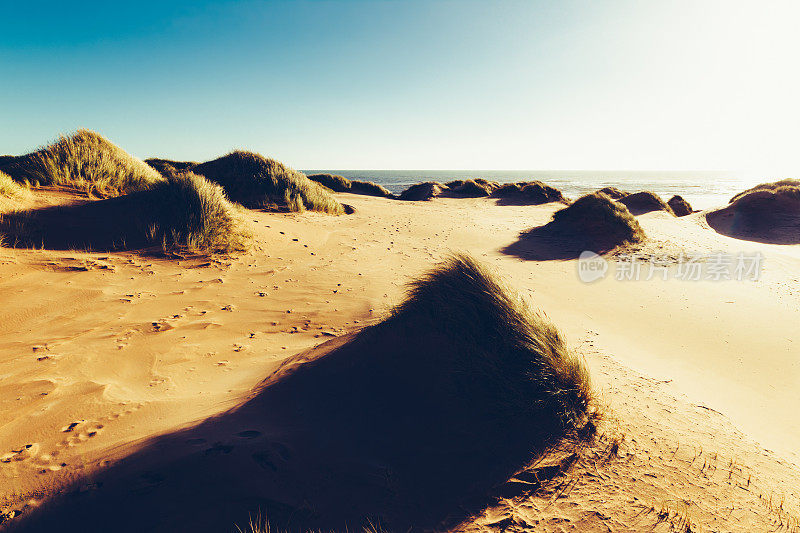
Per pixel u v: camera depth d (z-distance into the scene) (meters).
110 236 7.12
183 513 1.84
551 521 1.99
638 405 3.34
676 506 2.15
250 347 4.34
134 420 2.78
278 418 2.73
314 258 8.33
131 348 4.00
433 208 20.53
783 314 6.35
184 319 4.87
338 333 4.78
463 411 2.70
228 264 7.16
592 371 3.97
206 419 2.75
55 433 2.57
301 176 16.19
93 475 2.10
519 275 8.34
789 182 23.62
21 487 2.03
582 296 7.12
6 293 4.69
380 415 2.70
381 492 2.08
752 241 16.84
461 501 2.08
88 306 4.84
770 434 3.25
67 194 8.61
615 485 2.27
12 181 7.66
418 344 3.30
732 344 5.22
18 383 3.18
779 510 2.21
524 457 2.42
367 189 31.72
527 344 3.06
